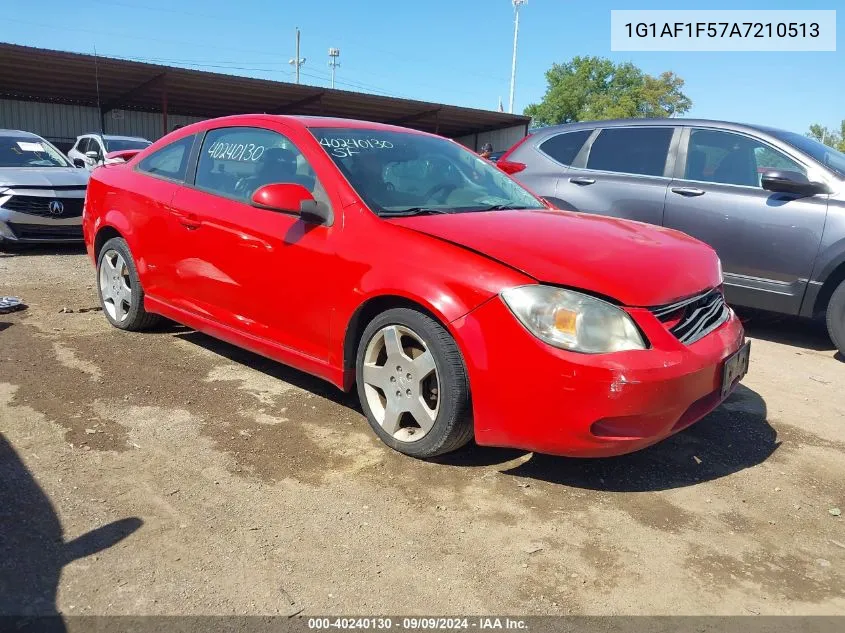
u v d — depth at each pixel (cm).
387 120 2853
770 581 246
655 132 607
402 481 303
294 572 239
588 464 327
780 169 529
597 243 315
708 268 334
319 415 368
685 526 279
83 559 239
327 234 342
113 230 500
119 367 426
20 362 426
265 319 378
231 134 425
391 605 225
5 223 807
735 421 390
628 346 273
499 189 421
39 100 2339
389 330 319
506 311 280
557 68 6238
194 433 340
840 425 391
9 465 299
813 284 515
